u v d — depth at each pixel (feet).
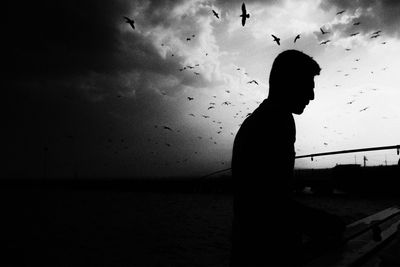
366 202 100.73
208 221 81.35
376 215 10.59
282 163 4.91
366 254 5.90
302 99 5.37
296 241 5.03
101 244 54.95
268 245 4.78
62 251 50.49
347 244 6.64
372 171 118.52
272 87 5.35
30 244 56.18
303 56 5.27
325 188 122.01
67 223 81.51
